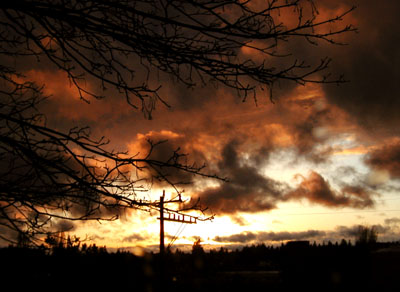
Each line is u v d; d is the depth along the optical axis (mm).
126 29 3240
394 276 24406
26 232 3496
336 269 26656
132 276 8742
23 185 3334
